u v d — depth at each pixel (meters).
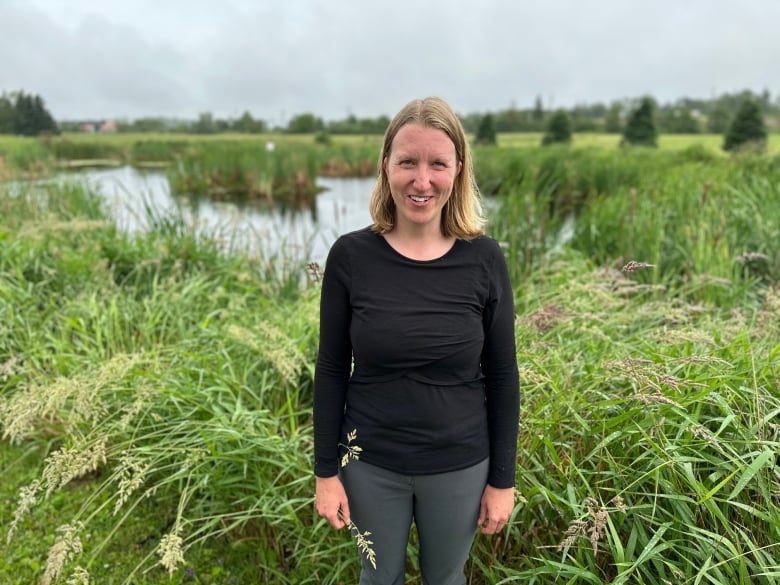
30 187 7.42
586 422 2.14
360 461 1.57
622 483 1.95
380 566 1.71
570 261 5.21
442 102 1.46
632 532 1.80
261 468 2.38
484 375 1.62
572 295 3.58
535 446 2.06
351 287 1.49
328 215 12.25
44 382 2.90
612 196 8.14
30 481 2.73
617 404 2.16
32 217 6.48
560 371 2.42
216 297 4.31
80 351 3.53
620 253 5.61
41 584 2.15
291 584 2.16
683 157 18.47
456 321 1.46
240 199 15.35
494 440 1.60
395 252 1.48
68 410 2.85
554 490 2.04
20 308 3.87
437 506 1.57
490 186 13.35
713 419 1.94
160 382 2.71
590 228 6.34
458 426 1.51
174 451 2.38
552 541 1.99
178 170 17.28
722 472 1.83
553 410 2.17
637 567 1.80
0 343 3.47
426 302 1.45
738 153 15.56
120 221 6.98
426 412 1.48
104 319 3.60
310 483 2.38
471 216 1.53
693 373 2.20
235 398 2.76
